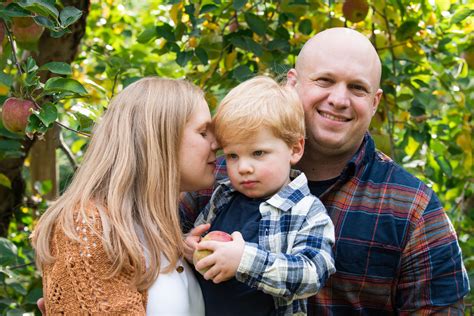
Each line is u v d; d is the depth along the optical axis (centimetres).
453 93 360
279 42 329
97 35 448
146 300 198
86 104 256
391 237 237
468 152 367
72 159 380
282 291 196
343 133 235
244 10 354
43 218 203
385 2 346
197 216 245
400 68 365
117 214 196
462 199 379
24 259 327
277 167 210
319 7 350
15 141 303
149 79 216
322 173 246
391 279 239
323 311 240
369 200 240
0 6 239
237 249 196
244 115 206
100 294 190
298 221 208
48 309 196
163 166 205
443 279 237
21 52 343
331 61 233
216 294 211
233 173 212
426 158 373
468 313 351
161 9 437
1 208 353
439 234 238
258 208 213
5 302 306
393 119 361
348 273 238
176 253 203
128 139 205
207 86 347
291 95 214
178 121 207
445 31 355
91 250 192
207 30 342
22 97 246
